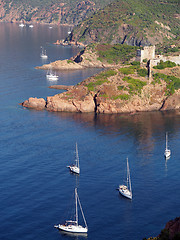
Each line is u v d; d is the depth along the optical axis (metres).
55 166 128.00
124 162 131.88
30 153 137.25
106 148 142.88
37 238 92.44
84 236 93.38
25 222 97.88
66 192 112.25
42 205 105.25
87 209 103.81
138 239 92.00
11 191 111.88
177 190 114.12
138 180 119.81
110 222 98.38
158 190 113.88
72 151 139.75
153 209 104.00
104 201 107.75
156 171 125.88
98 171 125.12
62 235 93.69
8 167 126.44
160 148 144.12
